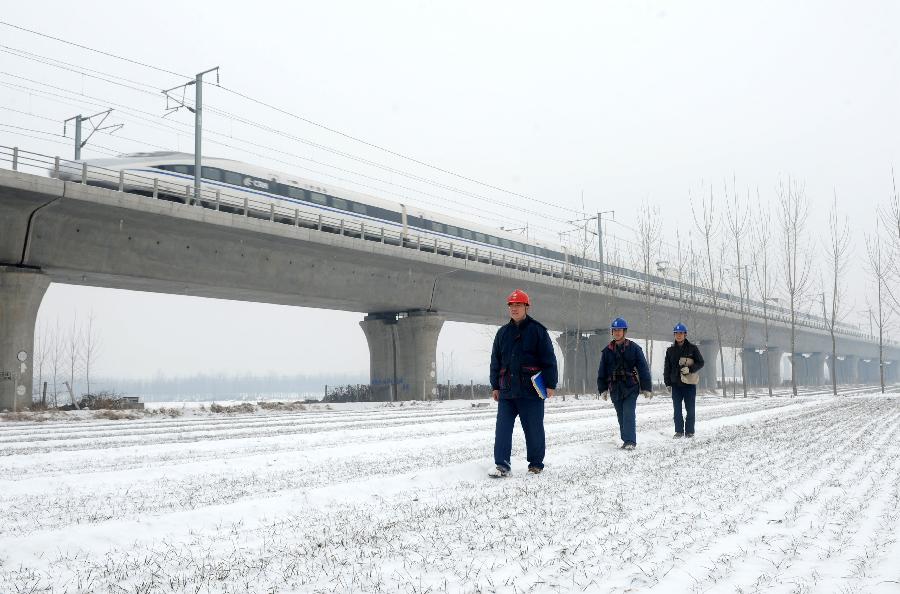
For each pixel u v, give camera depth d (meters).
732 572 4.22
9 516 6.52
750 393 67.25
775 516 5.88
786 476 8.12
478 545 4.91
